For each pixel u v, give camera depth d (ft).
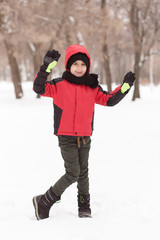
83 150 7.72
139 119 30.22
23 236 6.61
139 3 58.49
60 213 8.05
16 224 7.29
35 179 11.17
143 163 13.52
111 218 7.65
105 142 18.54
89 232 6.80
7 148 16.97
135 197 9.18
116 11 59.11
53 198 7.61
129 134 21.48
